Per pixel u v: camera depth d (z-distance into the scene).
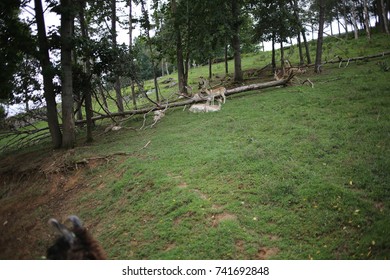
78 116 20.05
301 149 8.82
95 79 14.80
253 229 6.34
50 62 13.41
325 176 7.35
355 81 15.01
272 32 22.97
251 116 12.88
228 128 12.00
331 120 10.49
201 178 8.51
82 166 11.46
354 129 9.38
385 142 8.23
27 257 7.66
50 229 8.62
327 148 8.55
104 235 7.48
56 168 11.53
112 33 16.36
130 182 9.25
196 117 14.95
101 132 16.92
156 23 23.64
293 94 14.90
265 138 10.18
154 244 6.62
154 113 18.00
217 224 6.68
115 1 19.09
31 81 13.59
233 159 9.01
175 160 9.86
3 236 8.95
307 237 5.88
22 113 15.87
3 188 11.93
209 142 10.90
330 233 5.84
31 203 10.35
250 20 27.16
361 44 30.33
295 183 7.33
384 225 5.54
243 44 28.67
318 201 6.58
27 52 12.66
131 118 18.53
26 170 12.25
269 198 7.07
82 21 16.03
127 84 23.27
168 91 30.61
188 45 21.66
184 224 6.88
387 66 16.78
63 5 13.01
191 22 21.27
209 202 7.38
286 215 6.47
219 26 20.03
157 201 7.97
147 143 12.05
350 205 6.24
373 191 6.45
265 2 22.83
